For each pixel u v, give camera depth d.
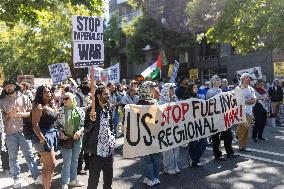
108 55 44.97
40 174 7.84
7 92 7.61
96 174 5.89
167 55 33.88
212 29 23.48
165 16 32.19
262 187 7.20
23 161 10.21
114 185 7.62
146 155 7.41
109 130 5.96
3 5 11.48
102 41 6.91
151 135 7.43
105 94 5.91
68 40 34.66
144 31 34.03
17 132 7.59
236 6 21.61
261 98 11.59
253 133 11.66
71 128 7.18
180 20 31.55
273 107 16.48
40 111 6.28
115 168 8.99
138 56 35.69
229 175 8.03
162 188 7.29
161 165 9.00
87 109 5.96
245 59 32.81
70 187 7.56
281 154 9.73
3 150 8.75
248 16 21.52
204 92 12.95
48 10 12.89
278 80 16.64
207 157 9.67
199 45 37.56
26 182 8.00
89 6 11.73
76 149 7.53
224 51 35.25
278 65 18.92
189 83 10.50
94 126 5.86
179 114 8.00
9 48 39.72
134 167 9.04
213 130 8.72
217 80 9.35
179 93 10.46
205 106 8.55
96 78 14.50
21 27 37.75
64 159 7.26
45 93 6.43
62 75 14.20
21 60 41.12
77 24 6.64
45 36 34.94
